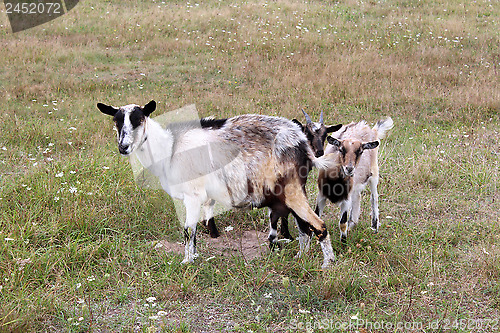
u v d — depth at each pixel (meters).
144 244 6.07
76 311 4.82
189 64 14.70
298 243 6.25
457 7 19.98
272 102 11.76
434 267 5.59
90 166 7.80
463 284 5.34
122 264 5.67
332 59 14.79
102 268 5.56
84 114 11.03
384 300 5.11
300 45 15.87
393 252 5.90
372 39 16.44
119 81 13.34
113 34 16.95
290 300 5.01
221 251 6.14
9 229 5.97
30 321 4.58
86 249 5.75
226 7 19.97
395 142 9.77
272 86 12.90
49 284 5.21
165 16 18.88
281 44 16.03
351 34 17.05
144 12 19.38
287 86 12.77
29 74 13.51
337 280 5.20
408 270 5.56
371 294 5.15
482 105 11.62
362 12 19.70
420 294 5.15
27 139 9.34
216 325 4.72
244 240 6.50
